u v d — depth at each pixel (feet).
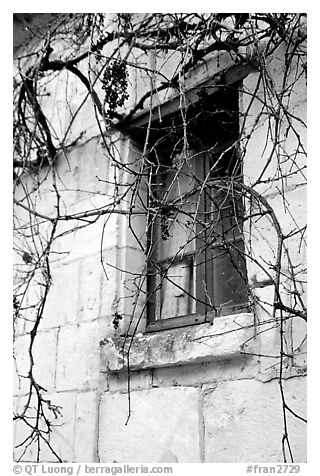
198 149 10.39
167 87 10.18
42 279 11.62
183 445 8.72
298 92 8.55
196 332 8.82
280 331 7.41
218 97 9.73
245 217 8.32
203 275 9.75
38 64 11.41
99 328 10.39
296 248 8.09
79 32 12.19
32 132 11.66
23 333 11.68
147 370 9.50
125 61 9.83
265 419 7.94
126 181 10.77
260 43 9.12
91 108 11.84
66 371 10.66
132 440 9.37
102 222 10.89
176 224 10.43
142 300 10.39
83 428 10.09
